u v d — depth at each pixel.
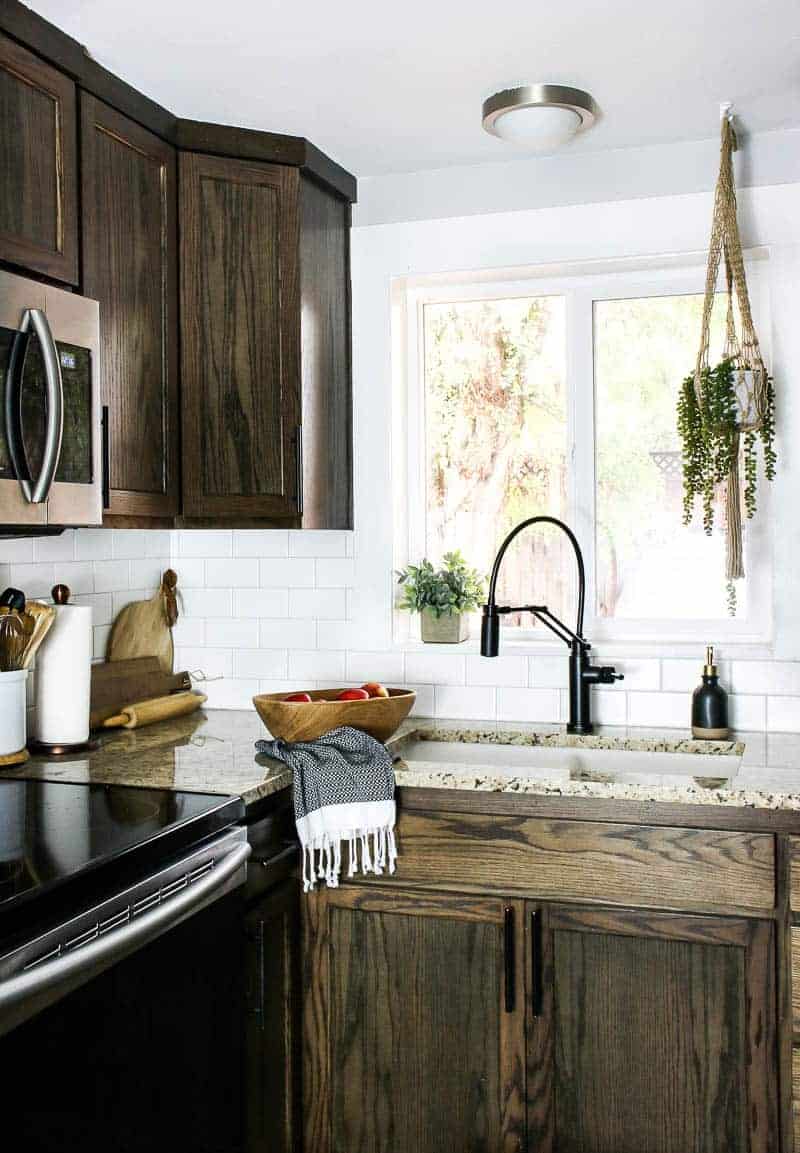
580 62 2.19
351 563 2.97
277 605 3.04
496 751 2.66
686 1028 2.15
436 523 3.05
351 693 2.49
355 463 2.95
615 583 2.90
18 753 2.25
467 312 3.02
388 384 2.91
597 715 2.78
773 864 2.09
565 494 2.95
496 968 2.26
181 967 1.80
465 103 2.41
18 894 1.42
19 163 1.94
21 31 1.93
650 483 2.87
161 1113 1.74
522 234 2.79
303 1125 2.38
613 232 2.72
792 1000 2.08
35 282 1.90
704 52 2.14
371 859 2.33
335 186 2.79
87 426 2.04
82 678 2.40
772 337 2.64
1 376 1.82
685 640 2.81
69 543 2.66
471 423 3.02
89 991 1.53
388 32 2.05
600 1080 2.21
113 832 1.72
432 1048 2.30
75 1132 1.50
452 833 2.28
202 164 2.49
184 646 3.12
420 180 2.87
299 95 2.36
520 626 2.97
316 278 2.72
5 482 1.82
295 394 2.59
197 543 3.11
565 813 2.21
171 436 2.44
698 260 2.72
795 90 2.34
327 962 2.36
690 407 2.58
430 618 2.89
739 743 2.52
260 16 1.98
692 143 2.66
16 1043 1.38
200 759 2.32
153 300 2.38
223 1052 1.96
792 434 2.62
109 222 2.22
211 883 1.82
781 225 2.60
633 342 2.88
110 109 2.22
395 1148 2.33
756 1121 2.11
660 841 2.15
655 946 2.17
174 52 2.14
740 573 2.54
